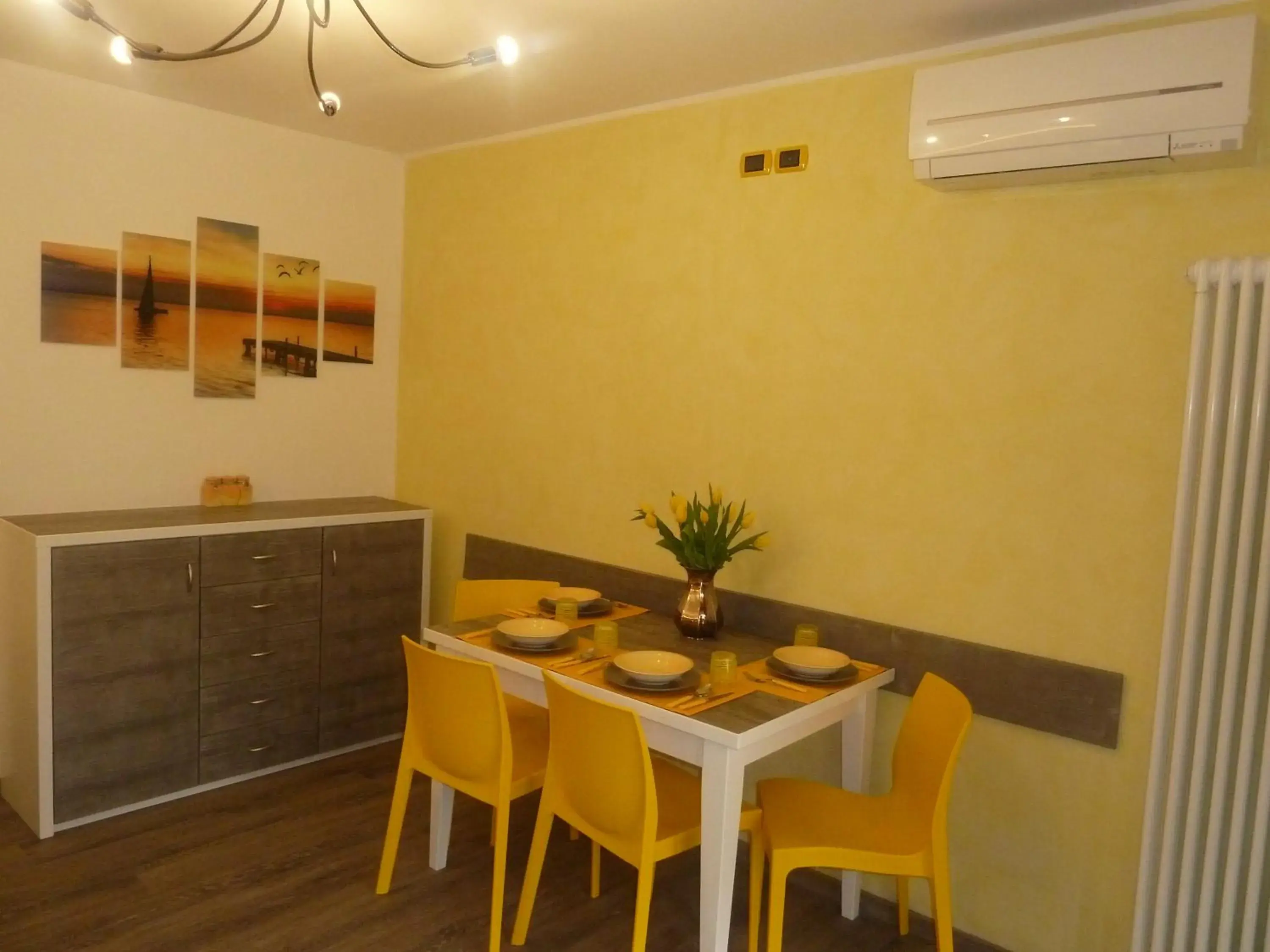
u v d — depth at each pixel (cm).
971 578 260
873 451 278
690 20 250
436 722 255
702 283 316
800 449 294
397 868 290
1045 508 247
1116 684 235
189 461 367
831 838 228
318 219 395
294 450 399
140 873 280
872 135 274
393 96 329
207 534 324
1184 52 205
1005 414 253
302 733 360
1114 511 237
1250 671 201
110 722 308
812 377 290
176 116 350
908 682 270
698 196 315
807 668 249
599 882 285
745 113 302
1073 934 246
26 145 317
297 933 254
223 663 334
